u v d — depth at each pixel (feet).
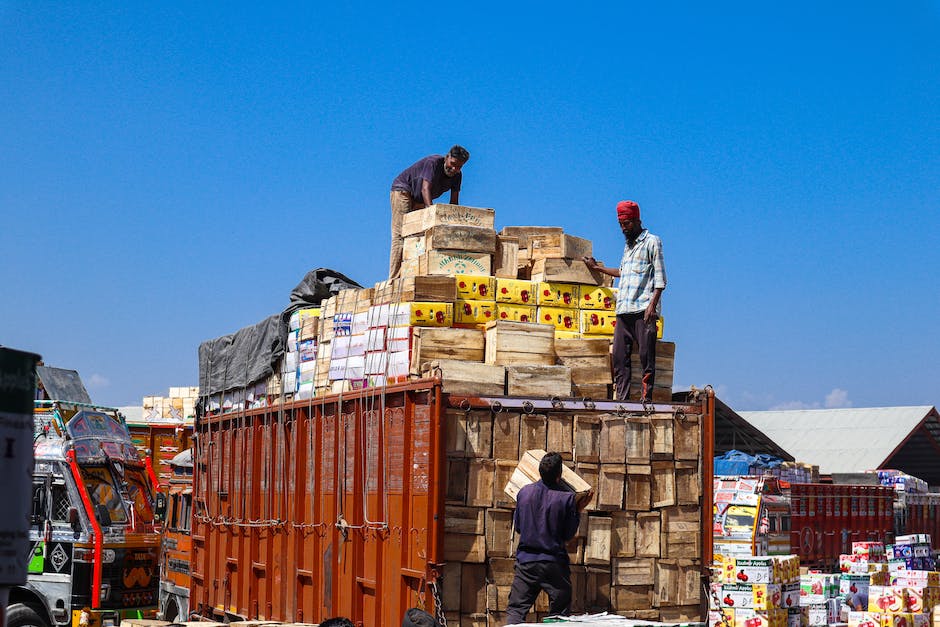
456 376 30.01
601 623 25.93
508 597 28.71
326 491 34.19
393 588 29.27
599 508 29.96
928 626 32.96
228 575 43.45
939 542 86.53
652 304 33.01
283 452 37.93
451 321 32.50
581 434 30.14
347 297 35.73
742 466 71.77
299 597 35.83
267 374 40.93
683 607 30.37
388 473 30.04
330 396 34.04
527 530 28.30
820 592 36.22
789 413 133.80
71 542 45.19
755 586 29.04
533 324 31.99
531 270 35.88
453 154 40.70
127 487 48.24
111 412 50.60
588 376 32.78
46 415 47.26
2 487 10.92
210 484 46.60
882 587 32.73
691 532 30.78
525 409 29.53
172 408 77.25
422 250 34.83
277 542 38.11
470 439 28.86
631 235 34.17
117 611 45.85
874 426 122.21
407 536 28.73
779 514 54.49
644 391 33.09
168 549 53.93
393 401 30.22
